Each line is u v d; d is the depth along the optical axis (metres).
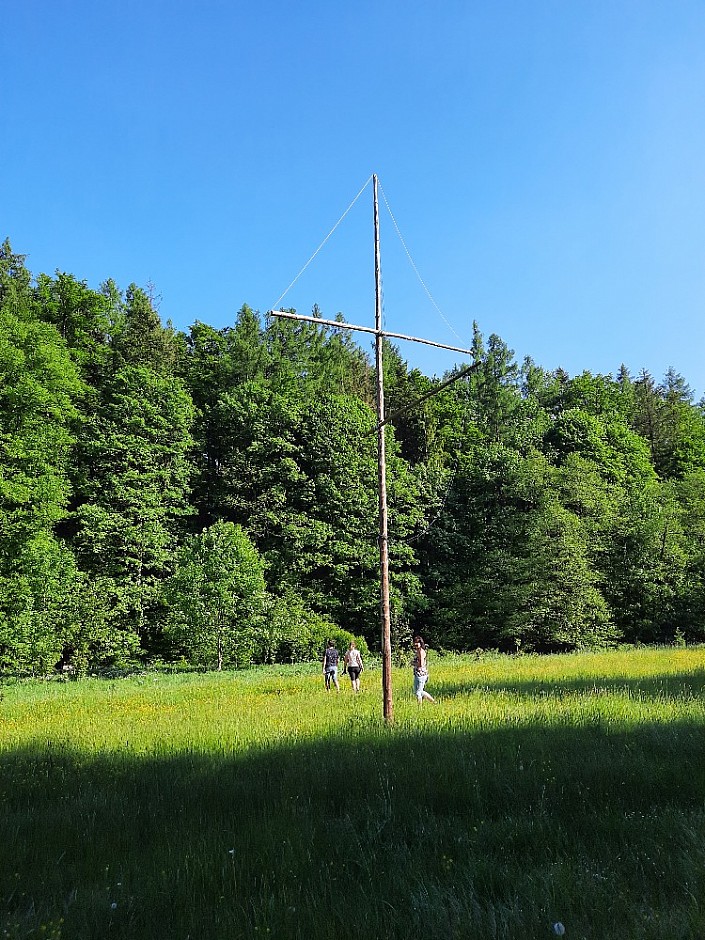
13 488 28.86
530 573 45.69
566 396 76.88
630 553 51.22
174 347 58.53
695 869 4.37
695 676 18.39
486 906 4.19
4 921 4.14
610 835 5.43
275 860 5.14
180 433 45.00
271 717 13.35
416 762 8.18
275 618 37.69
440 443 60.78
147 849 5.62
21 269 54.28
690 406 88.25
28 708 18.53
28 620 30.95
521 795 6.77
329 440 49.25
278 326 67.00
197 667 35.38
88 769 8.80
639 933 3.62
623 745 8.66
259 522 46.53
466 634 46.69
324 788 7.28
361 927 3.95
